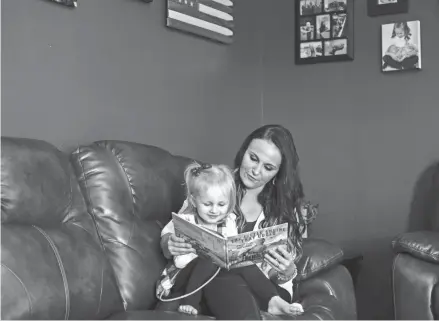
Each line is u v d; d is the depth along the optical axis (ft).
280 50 11.87
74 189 6.32
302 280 7.45
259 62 12.07
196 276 6.10
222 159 10.95
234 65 11.33
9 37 6.89
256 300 6.08
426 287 7.52
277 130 7.13
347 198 11.00
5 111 6.84
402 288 7.78
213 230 6.43
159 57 9.41
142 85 9.04
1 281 4.88
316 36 11.38
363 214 10.82
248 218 7.22
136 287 6.27
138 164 7.00
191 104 10.16
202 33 10.30
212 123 10.69
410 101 10.46
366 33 10.93
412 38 10.41
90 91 8.07
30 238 5.39
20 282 5.00
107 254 6.34
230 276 6.16
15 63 6.98
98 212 6.48
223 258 5.85
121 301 6.07
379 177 10.71
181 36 9.94
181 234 6.23
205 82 10.52
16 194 5.48
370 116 10.84
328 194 11.19
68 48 7.72
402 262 7.88
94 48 8.14
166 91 9.57
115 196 6.61
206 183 6.41
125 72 8.70
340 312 6.85
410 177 10.41
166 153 7.64
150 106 9.21
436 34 10.27
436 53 10.27
